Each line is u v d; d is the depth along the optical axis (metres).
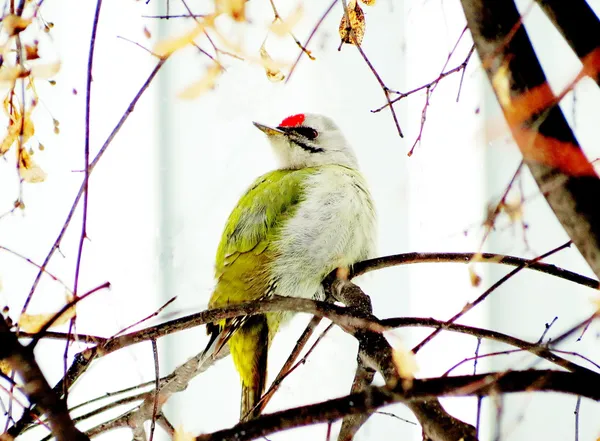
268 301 5.07
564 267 8.81
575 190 3.69
